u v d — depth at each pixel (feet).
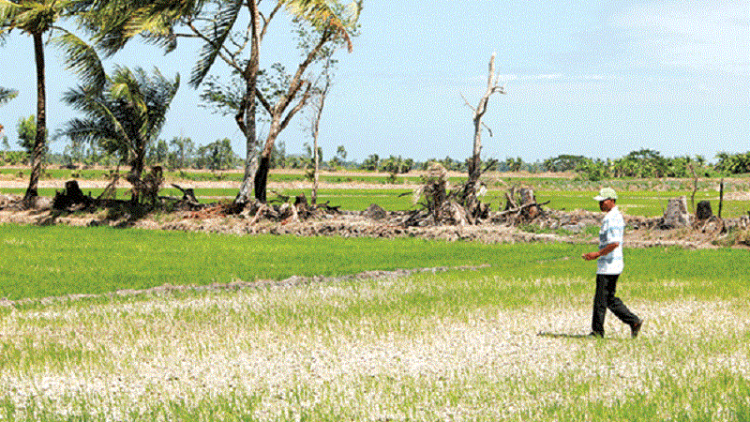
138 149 114.93
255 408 19.16
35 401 20.40
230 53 111.14
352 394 20.26
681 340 27.09
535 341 27.73
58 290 42.80
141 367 24.39
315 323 31.83
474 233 85.87
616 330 30.40
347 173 515.09
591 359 24.27
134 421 18.26
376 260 61.46
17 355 26.13
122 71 112.88
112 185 114.01
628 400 18.80
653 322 31.63
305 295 40.65
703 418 17.33
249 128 105.40
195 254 65.46
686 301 37.58
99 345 27.94
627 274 50.37
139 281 46.93
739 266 56.24
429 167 97.81
